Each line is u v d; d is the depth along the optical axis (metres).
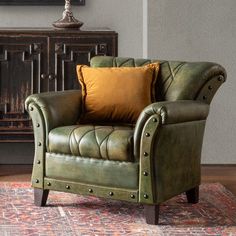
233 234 3.14
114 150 3.27
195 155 3.63
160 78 3.78
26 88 4.59
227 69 4.96
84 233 3.13
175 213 3.54
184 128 3.42
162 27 4.89
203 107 3.56
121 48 5.13
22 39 4.54
